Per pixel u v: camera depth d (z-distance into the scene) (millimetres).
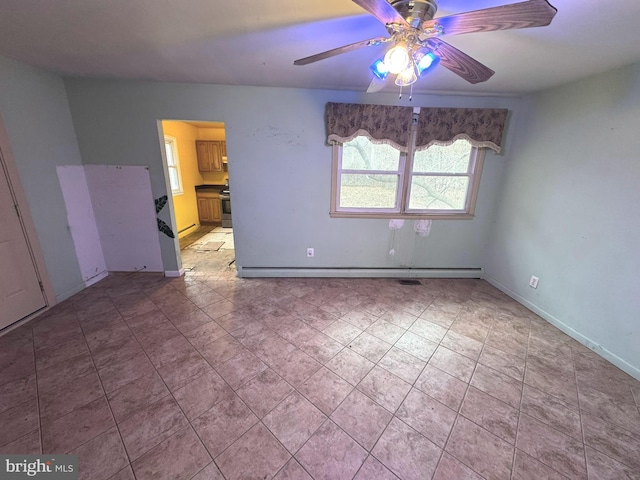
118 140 3049
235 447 1449
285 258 3555
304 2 1383
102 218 3299
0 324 2305
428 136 3100
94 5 1429
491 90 2869
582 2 1288
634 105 1979
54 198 2773
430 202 3494
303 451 1436
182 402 1712
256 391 1806
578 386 1906
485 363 2117
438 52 1397
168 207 3301
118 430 1524
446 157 3342
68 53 2117
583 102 2342
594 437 1544
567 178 2506
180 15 1525
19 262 2445
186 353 2150
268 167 3219
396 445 1479
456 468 1371
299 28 1665
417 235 3547
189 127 5676
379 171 3348
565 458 1430
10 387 1790
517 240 3109
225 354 2146
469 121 3059
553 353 2246
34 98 2537
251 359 2098
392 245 3570
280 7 1433
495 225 3461
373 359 2131
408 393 1820
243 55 2098
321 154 3225
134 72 2570
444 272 3688
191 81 2840
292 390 1821
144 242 3412
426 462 1397
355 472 1344
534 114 2875
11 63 2320
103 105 2930
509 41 1736
